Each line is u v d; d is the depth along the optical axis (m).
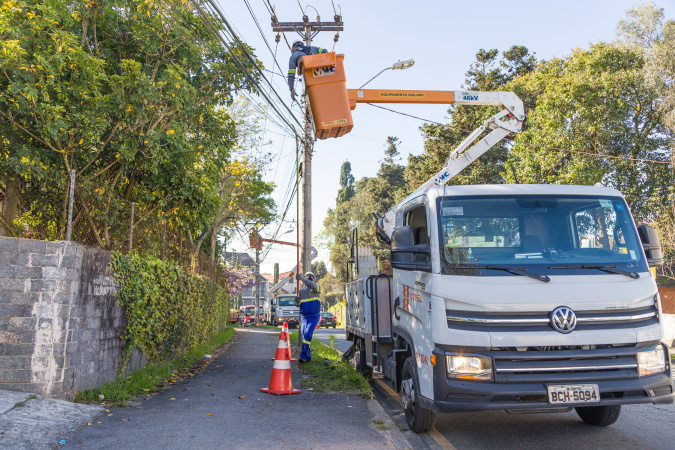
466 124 38.59
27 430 5.07
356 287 10.45
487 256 5.57
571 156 23.34
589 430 6.46
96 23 10.16
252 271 38.09
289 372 8.19
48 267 6.08
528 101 31.89
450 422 6.96
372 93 10.42
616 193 6.11
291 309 37.78
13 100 7.28
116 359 7.74
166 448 5.03
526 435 6.26
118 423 5.83
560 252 5.63
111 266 7.43
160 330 9.55
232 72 11.57
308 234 16.45
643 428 6.54
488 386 5.02
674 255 20.66
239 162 23.45
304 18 15.58
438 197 5.89
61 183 7.81
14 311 5.98
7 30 6.84
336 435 5.70
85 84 7.93
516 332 5.15
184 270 12.45
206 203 11.59
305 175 16.55
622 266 5.59
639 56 23.34
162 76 9.64
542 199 5.90
